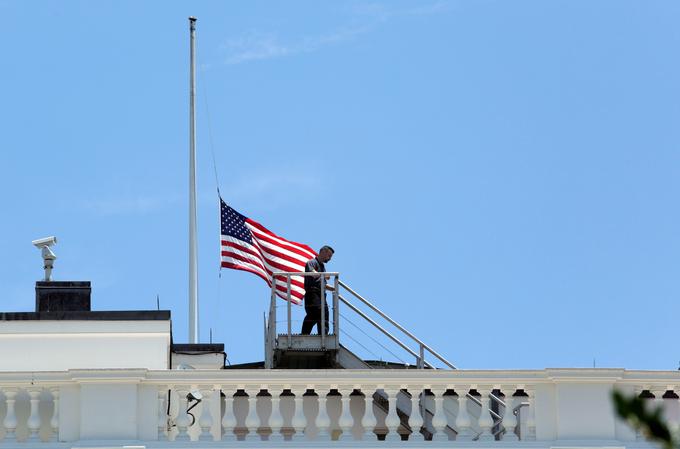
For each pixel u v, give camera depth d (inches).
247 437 2488.9
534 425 2551.7
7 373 2493.8
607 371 2546.8
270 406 3031.5
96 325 2906.0
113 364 2886.3
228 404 2529.5
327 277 3496.6
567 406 2539.4
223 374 2519.7
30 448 2439.7
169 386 2504.9
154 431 2479.1
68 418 2486.5
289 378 2536.9
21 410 2603.3
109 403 2476.6
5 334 2881.4
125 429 2465.6
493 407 3061.0
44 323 2896.2
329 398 3061.0
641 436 2527.1
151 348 2903.5
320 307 3472.0
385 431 3093.0
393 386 2561.5
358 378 2549.2
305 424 2512.3
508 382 2566.4
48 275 3304.6
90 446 2436.0
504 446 2504.9
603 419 2532.0
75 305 3262.8
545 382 2559.1
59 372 2497.5
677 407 2913.4
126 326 2915.8
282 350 3368.6
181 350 3186.5
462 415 2554.1
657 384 2566.4
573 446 2507.4
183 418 2509.8
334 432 3046.3
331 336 3376.0
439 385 2566.4
